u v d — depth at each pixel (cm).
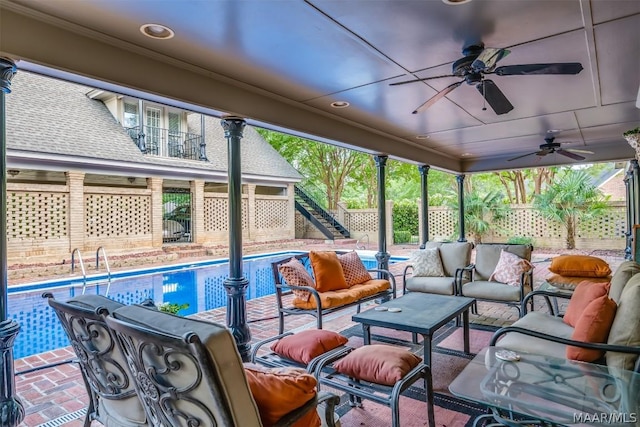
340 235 1537
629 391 188
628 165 823
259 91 373
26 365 368
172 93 302
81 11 229
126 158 973
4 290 226
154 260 968
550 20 244
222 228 1259
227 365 131
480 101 419
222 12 230
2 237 226
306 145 1731
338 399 182
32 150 801
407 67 320
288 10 228
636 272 266
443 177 1727
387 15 236
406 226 1491
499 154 814
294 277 424
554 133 607
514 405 182
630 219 876
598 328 222
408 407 277
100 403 212
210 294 761
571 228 1143
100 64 261
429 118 495
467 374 215
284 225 1479
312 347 248
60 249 871
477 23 248
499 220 1252
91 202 932
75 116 997
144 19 238
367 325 323
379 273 605
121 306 181
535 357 232
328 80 349
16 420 225
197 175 1149
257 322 503
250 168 1324
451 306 356
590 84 373
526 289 470
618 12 236
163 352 138
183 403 142
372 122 513
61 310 189
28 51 228
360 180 1800
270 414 152
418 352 385
